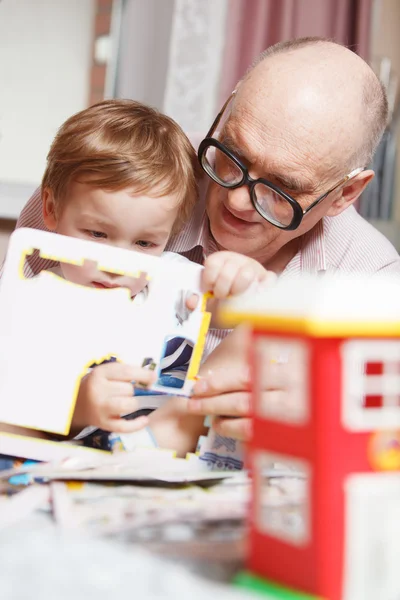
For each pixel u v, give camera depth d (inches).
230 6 79.2
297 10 82.2
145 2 79.9
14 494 24.4
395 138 90.7
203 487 26.4
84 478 25.5
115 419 30.6
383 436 15.7
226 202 42.5
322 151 41.4
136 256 31.0
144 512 21.9
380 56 90.0
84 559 15.6
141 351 30.5
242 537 19.6
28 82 78.1
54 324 30.0
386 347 15.8
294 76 41.4
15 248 30.4
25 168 78.7
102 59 80.3
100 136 42.3
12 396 29.4
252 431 17.4
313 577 15.4
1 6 76.4
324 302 15.3
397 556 15.5
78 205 41.1
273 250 46.5
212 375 30.2
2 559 15.6
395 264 52.0
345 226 51.6
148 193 40.5
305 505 16.4
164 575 15.3
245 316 17.1
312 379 15.6
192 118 79.6
